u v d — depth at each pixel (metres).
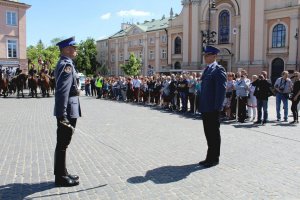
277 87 12.87
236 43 40.75
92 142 8.43
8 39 40.03
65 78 4.72
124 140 8.72
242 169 5.98
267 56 37.34
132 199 4.55
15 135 9.40
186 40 46.78
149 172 5.78
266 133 9.93
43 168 6.03
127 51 67.62
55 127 10.91
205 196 4.65
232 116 13.48
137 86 22.77
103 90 27.44
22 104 19.81
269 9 36.75
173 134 9.68
